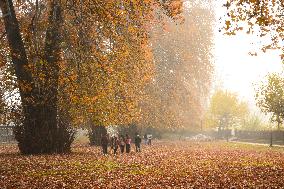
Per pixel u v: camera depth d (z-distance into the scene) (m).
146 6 29.83
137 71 46.84
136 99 51.06
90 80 32.94
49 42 35.44
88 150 51.47
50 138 42.50
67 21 36.84
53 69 34.47
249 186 20.61
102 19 31.33
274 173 25.78
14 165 30.33
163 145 68.94
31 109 41.00
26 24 38.34
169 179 23.64
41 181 22.64
